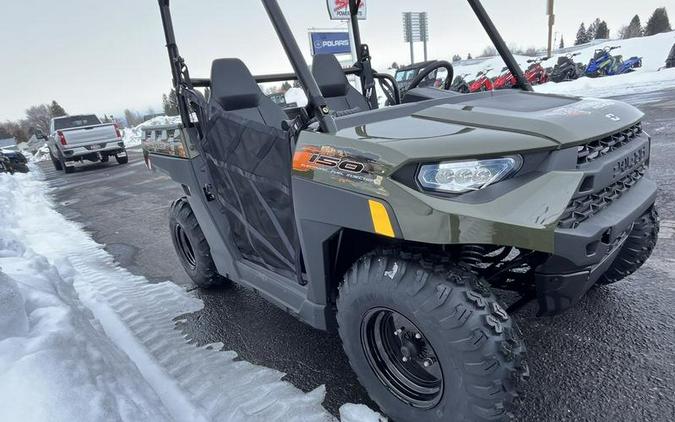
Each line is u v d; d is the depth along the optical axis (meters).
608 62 16.41
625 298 2.41
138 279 3.52
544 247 1.28
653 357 1.92
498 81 15.00
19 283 2.02
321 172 1.59
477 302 1.35
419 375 1.65
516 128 1.47
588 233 1.35
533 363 1.99
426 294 1.38
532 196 1.32
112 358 1.81
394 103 3.22
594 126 1.51
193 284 3.33
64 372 1.41
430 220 1.30
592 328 2.18
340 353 2.24
